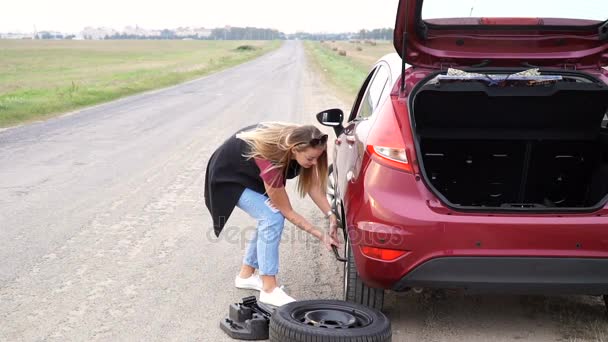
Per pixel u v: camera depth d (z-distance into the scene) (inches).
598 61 168.7
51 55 3865.7
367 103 196.9
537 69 162.6
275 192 166.1
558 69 164.7
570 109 172.1
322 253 227.1
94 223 262.1
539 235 142.6
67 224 260.2
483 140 181.2
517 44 165.6
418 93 164.7
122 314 172.7
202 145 473.7
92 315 171.8
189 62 2731.3
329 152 414.0
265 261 175.0
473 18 161.5
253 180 172.9
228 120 644.1
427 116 175.9
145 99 943.7
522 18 161.0
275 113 705.0
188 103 860.6
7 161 408.2
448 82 163.0
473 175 189.3
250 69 2015.3
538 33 163.2
